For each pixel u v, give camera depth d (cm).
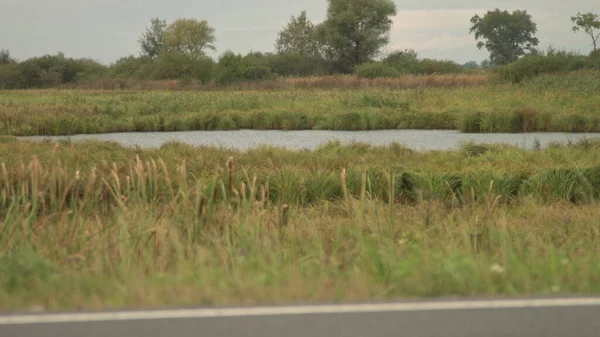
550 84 11162
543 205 3116
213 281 1419
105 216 2462
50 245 1805
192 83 15300
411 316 1200
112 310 1219
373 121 8012
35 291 1308
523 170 3603
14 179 2639
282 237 2036
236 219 2152
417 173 3531
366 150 4822
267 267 1540
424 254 1706
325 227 2361
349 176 3453
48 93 14262
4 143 5078
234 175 3180
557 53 12762
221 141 6831
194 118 8325
